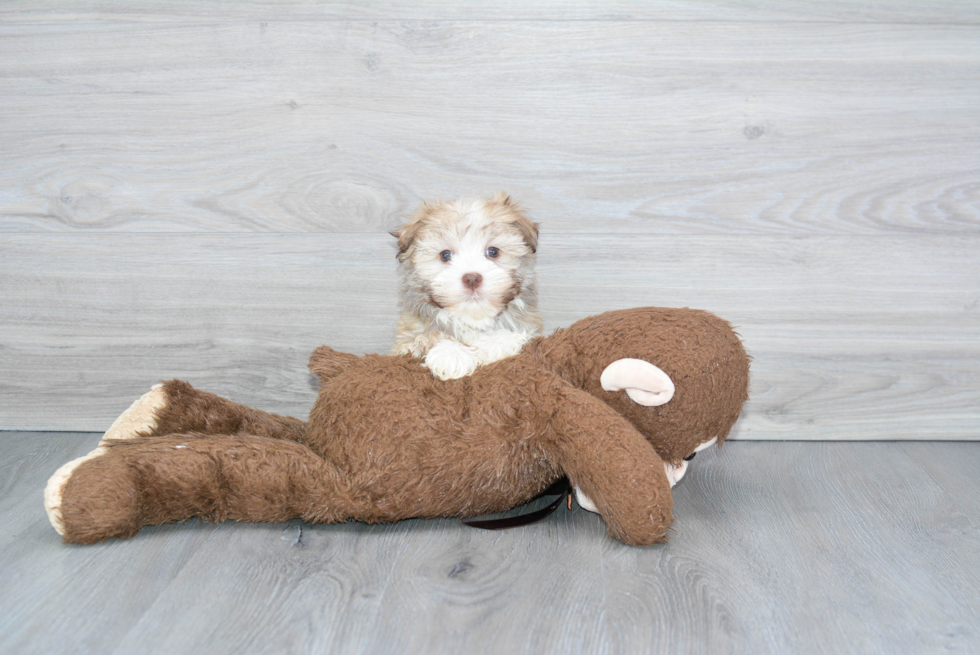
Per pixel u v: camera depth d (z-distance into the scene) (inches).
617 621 49.9
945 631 49.3
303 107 82.0
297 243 84.8
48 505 58.7
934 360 86.6
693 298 85.6
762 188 83.2
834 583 55.4
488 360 65.6
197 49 81.0
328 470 62.0
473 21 79.8
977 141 82.0
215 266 85.5
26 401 88.4
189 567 56.9
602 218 83.9
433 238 67.9
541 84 81.1
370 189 83.5
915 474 78.4
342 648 46.8
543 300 85.7
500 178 83.3
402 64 80.8
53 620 49.6
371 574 56.1
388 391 62.9
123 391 88.1
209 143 82.8
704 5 79.7
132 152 83.2
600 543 61.6
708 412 62.5
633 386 59.9
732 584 55.0
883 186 83.0
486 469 61.0
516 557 59.1
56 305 86.6
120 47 81.0
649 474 57.4
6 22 80.7
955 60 80.6
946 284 84.7
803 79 81.0
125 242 85.0
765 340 86.5
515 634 48.4
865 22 80.0
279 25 80.2
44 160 83.5
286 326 86.8
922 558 59.6
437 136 82.4
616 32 80.0
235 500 61.8
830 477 77.5
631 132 82.0
